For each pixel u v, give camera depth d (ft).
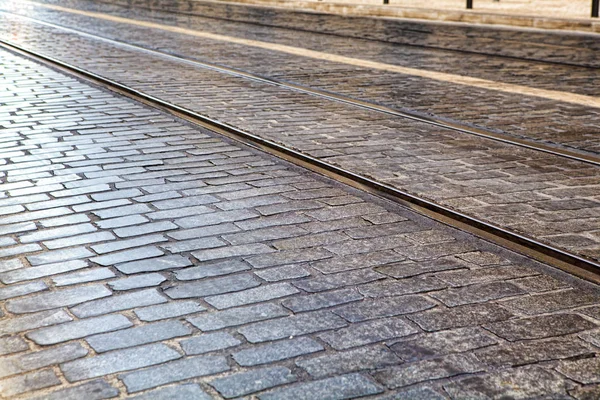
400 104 29.04
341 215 15.79
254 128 24.31
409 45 48.39
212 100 29.25
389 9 71.31
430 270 12.96
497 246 14.15
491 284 12.42
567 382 9.56
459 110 27.96
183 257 13.41
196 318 11.19
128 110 27.14
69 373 9.75
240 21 65.72
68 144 21.74
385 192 17.61
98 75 34.76
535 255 13.74
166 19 67.21
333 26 60.95
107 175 18.54
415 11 69.00
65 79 34.01
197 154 20.88
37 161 19.80
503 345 10.46
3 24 60.64
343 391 9.34
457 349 10.36
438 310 11.48
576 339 10.64
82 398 9.18
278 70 37.65
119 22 63.46
